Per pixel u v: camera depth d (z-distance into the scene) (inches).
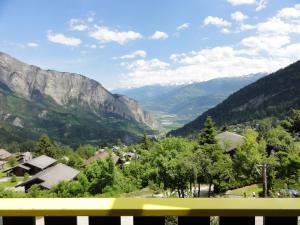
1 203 77.5
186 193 1309.1
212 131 1886.1
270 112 7224.4
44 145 4714.6
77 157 4222.4
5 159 5403.5
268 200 77.2
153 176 1353.3
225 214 72.8
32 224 77.3
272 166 1104.2
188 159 1294.3
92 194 1849.2
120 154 3821.4
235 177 1249.4
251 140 1164.5
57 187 1898.4
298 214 72.3
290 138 1167.6
